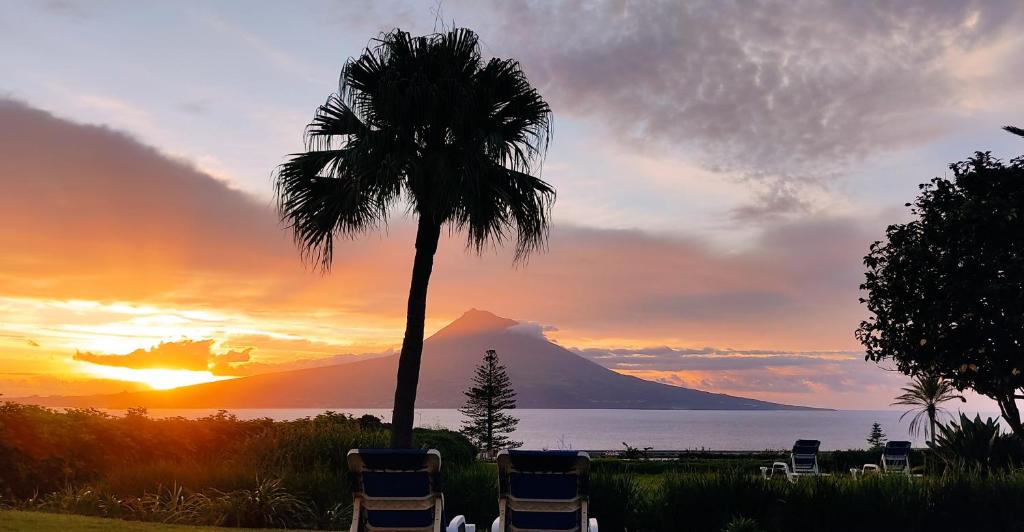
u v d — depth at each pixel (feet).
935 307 53.36
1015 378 51.06
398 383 35.65
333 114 35.91
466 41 35.78
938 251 54.29
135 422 46.42
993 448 43.24
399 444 35.04
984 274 52.42
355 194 33.17
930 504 31.22
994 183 53.67
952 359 53.47
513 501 20.58
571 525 20.48
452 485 35.27
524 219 35.45
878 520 30.63
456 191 33.42
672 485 32.99
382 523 20.22
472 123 35.09
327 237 35.29
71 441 40.98
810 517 30.89
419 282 36.17
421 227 36.29
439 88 34.06
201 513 32.86
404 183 34.81
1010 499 30.94
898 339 56.18
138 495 35.63
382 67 35.47
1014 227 51.49
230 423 52.60
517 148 35.27
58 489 39.37
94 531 25.25
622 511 32.24
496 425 231.09
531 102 36.37
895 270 55.57
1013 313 50.70
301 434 46.80
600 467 36.06
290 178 35.35
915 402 106.52
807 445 59.21
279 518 32.71
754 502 31.42
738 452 127.13
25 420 39.60
